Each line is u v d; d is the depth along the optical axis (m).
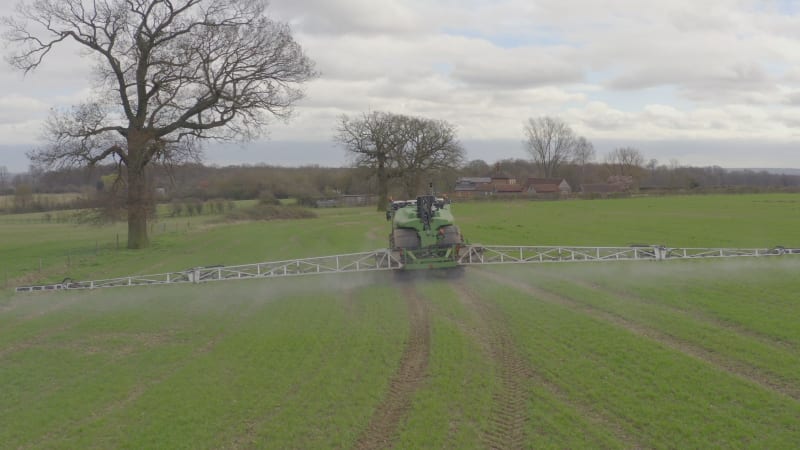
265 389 8.68
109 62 28.11
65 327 13.41
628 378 8.42
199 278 18.28
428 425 7.20
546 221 42.12
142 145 29.00
